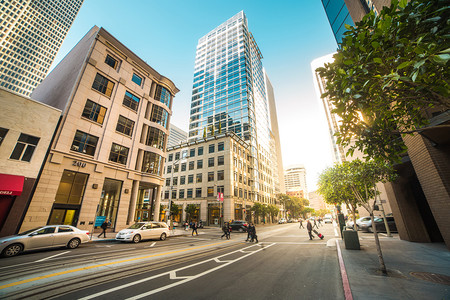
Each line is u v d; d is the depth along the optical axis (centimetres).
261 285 532
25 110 1408
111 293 472
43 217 1431
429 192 853
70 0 10994
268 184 6356
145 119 2422
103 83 2033
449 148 783
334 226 3259
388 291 439
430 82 354
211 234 2305
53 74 2706
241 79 6353
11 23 8694
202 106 6956
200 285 532
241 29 7281
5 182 1222
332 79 471
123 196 2033
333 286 514
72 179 1664
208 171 4238
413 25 341
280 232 2423
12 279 567
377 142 497
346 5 1352
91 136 1848
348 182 840
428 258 754
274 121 9525
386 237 1479
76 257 878
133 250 1091
